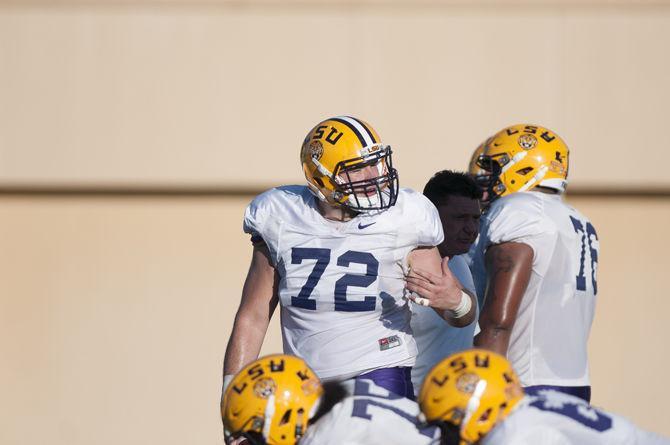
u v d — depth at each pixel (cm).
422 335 1562
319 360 1407
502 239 1540
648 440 1254
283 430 1216
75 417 3059
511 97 3048
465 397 1179
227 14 3050
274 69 3044
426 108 3042
